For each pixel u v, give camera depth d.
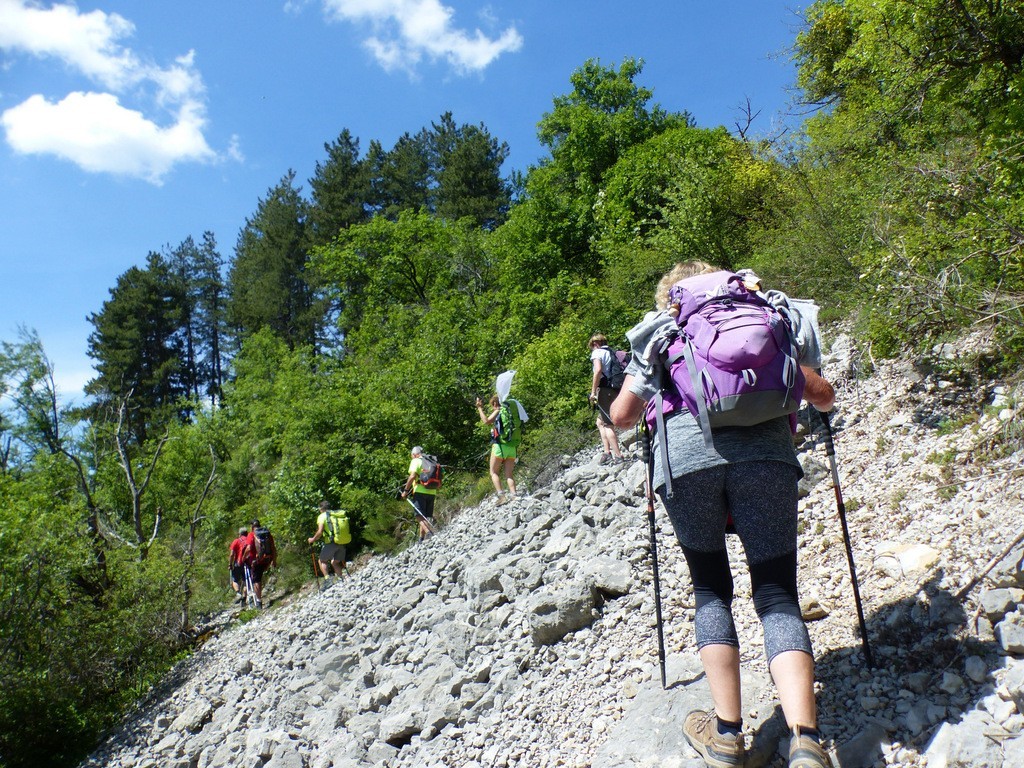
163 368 48.69
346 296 32.03
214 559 21.14
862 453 4.78
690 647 3.74
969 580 2.98
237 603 17.91
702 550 2.62
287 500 17.94
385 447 17.22
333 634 8.52
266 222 49.34
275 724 6.43
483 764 3.76
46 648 12.59
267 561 16.44
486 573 6.24
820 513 4.34
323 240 44.38
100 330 50.25
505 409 10.62
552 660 4.41
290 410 19.77
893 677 2.80
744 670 3.19
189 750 7.50
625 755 2.98
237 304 47.06
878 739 2.53
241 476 25.47
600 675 3.89
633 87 27.92
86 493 17.56
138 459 23.30
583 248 23.91
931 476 3.97
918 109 7.25
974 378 4.68
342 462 17.75
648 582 4.64
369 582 10.48
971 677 2.57
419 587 7.87
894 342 5.33
